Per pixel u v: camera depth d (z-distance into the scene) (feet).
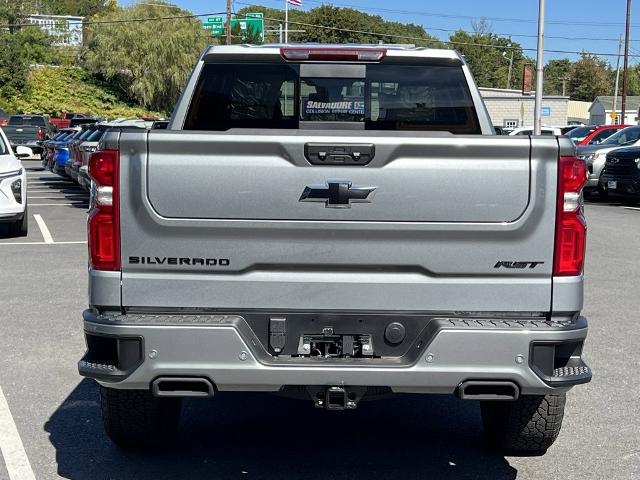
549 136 13.10
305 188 12.94
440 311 13.16
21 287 32.53
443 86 18.38
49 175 103.40
